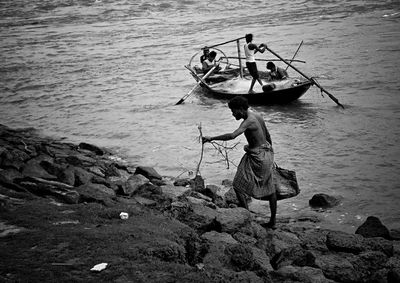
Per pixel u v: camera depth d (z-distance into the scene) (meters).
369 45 24.53
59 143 13.76
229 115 16.25
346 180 10.54
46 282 4.80
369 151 12.09
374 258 6.40
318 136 13.47
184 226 6.80
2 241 5.74
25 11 47.28
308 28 30.94
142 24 37.88
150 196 9.04
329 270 6.20
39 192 7.93
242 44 27.98
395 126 13.74
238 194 8.26
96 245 5.65
